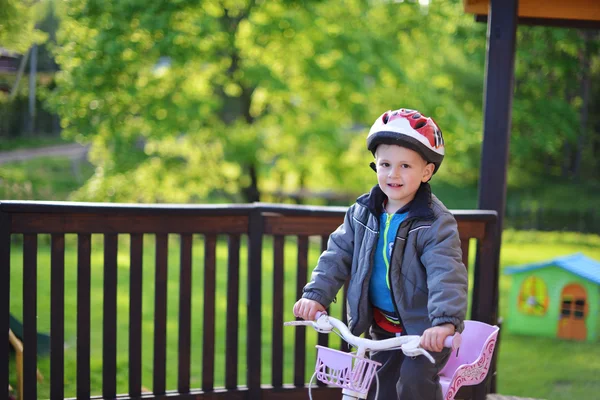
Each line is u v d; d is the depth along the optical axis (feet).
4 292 11.06
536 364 25.25
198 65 48.70
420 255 8.45
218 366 24.99
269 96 53.31
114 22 43.52
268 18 49.24
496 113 13.57
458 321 7.79
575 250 59.52
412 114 8.34
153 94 47.29
